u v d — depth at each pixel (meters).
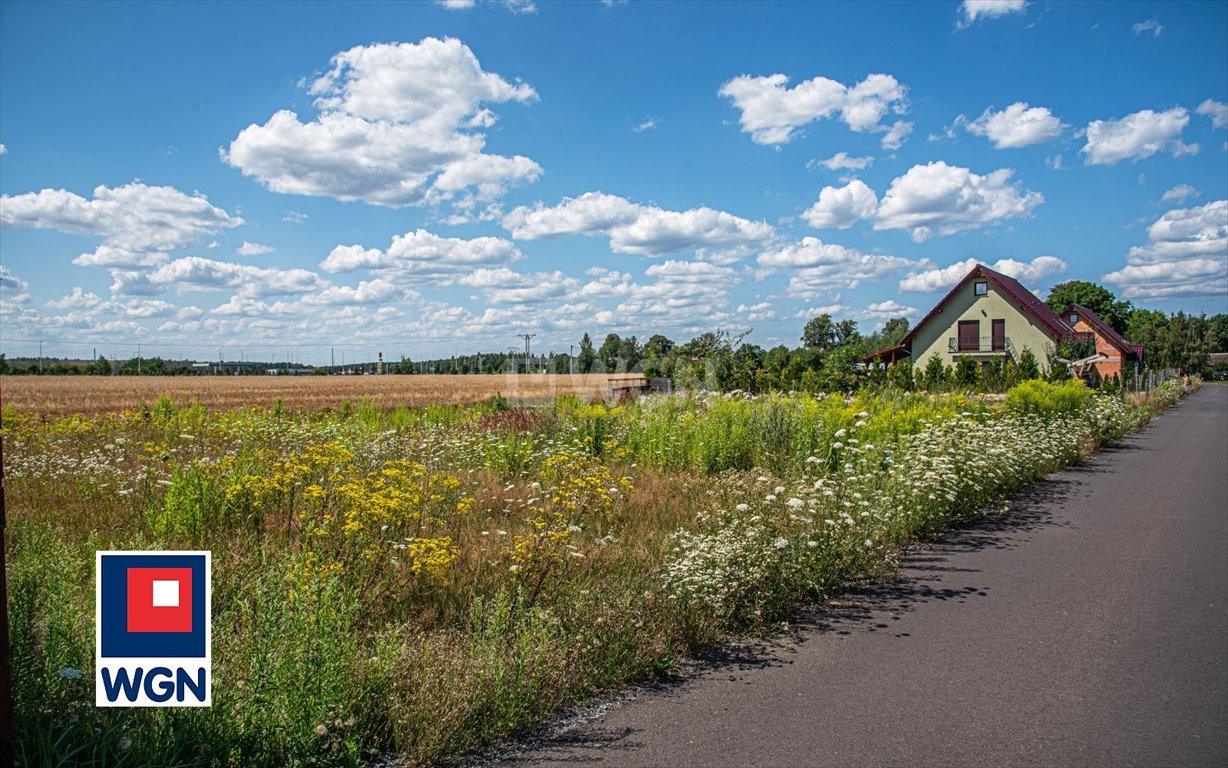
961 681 4.38
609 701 4.14
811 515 6.76
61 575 4.30
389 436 12.77
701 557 5.46
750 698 4.16
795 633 5.21
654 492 9.45
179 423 15.82
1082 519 9.03
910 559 7.20
